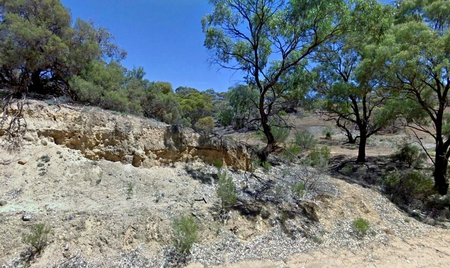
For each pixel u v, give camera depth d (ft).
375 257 18.74
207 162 27.07
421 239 23.03
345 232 21.59
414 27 31.09
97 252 14.30
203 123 52.29
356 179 36.40
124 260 14.24
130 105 30.53
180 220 17.12
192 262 15.06
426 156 45.73
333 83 48.96
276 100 38.27
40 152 19.65
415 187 33.55
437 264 18.60
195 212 18.75
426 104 36.32
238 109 37.45
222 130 52.26
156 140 24.76
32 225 14.49
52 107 21.90
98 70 29.27
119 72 32.35
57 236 14.33
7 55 22.39
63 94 27.20
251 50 34.73
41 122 20.70
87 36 27.94
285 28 28.81
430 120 44.29
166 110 39.75
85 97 25.88
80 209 16.58
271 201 22.77
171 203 19.29
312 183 27.45
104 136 22.59
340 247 19.45
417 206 31.32
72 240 14.40
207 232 17.49
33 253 13.35
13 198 16.33
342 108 48.14
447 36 28.58
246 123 38.83
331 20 26.94
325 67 49.19
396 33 32.78
